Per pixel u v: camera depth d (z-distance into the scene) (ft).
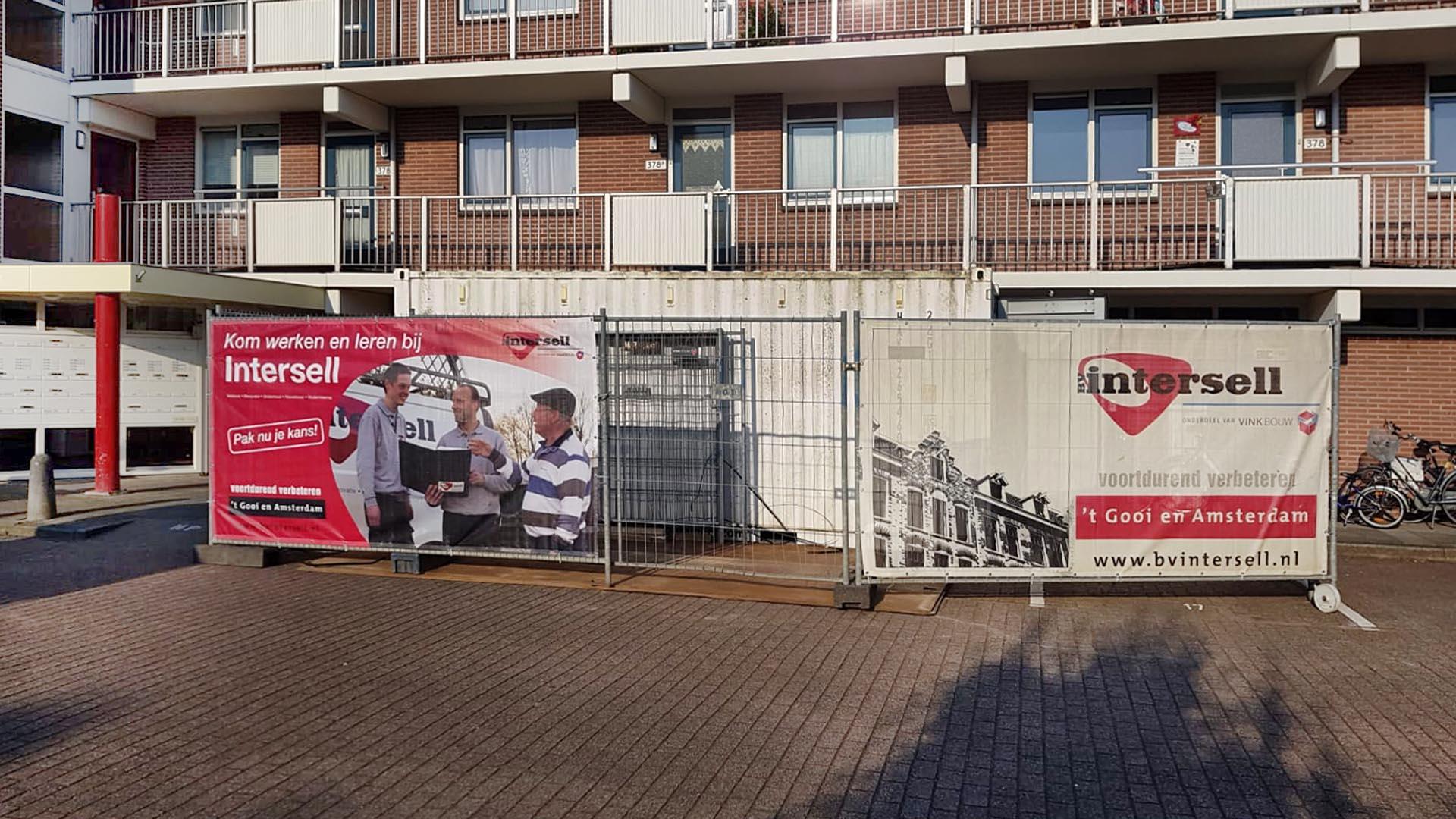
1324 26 41.96
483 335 29.30
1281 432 26.66
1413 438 45.78
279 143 56.85
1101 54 44.93
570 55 50.62
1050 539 26.63
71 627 24.49
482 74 48.88
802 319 27.09
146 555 33.58
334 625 24.91
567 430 28.86
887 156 50.19
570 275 38.47
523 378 29.12
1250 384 26.61
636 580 30.07
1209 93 47.24
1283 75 46.75
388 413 30.09
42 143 52.95
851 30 47.85
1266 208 42.11
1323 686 20.74
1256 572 26.78
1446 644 24.09
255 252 51.78
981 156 49.14
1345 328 46.34
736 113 51.16
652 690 20.01
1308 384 26.58
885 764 16.34
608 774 15.74
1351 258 41.47
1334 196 41.68
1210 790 15.43
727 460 35.65
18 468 51.06
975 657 22.66
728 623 25.41
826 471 35.19
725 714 18.65
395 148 54.75
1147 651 23.25
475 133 54.34
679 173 52.31
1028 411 26.61
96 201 47.24
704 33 48.08
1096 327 26.55
